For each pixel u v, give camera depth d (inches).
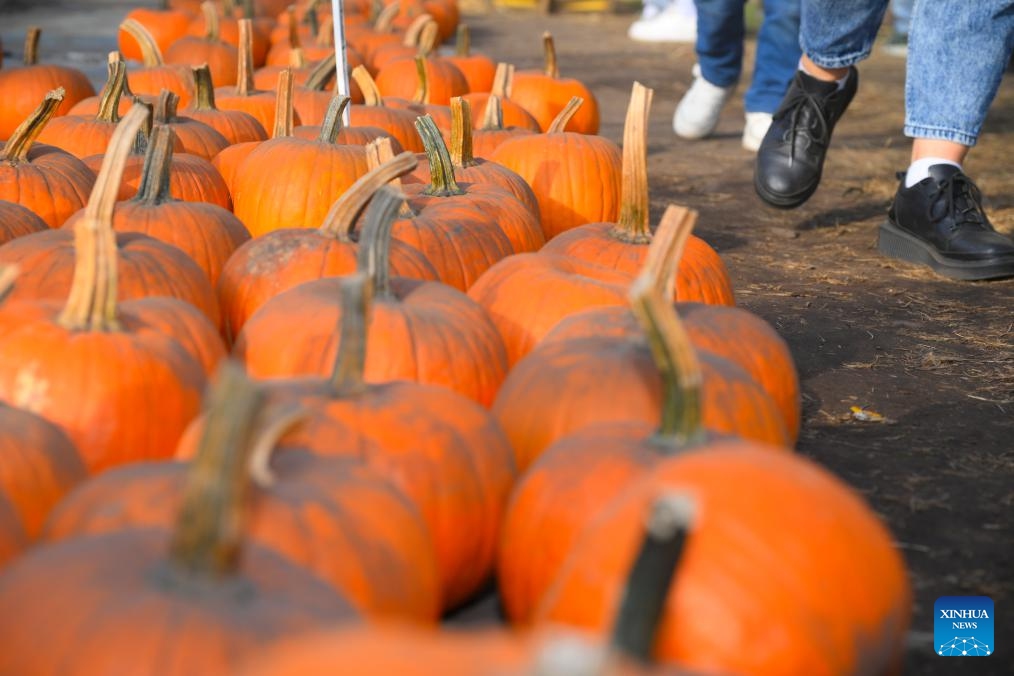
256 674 47.0
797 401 111.7
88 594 58.2
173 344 97.4
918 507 112.3
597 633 63.3
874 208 260.4
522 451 92.3
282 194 154.2
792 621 63.0
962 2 193.2
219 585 58.8
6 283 85.0
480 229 142.9
